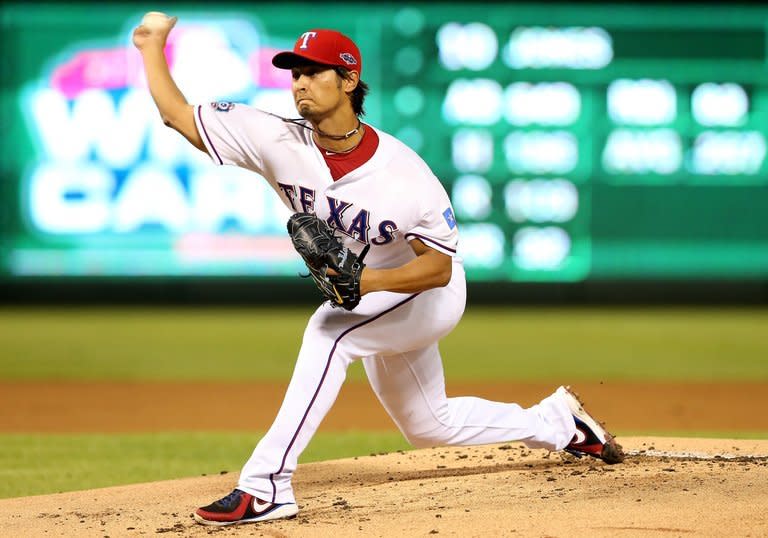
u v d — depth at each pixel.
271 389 34.03
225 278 64.75
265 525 12.42
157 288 70.31
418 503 13.19
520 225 64.00
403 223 12.29
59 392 33.06
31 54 61.34
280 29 61.34
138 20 61.25
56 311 66.75
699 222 64.38
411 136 63.44
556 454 17.05
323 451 21.41
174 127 12.96
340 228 12.63
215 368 39.66
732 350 46.09
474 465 16.47
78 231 62.25
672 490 13.02
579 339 51.16
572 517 11.88
